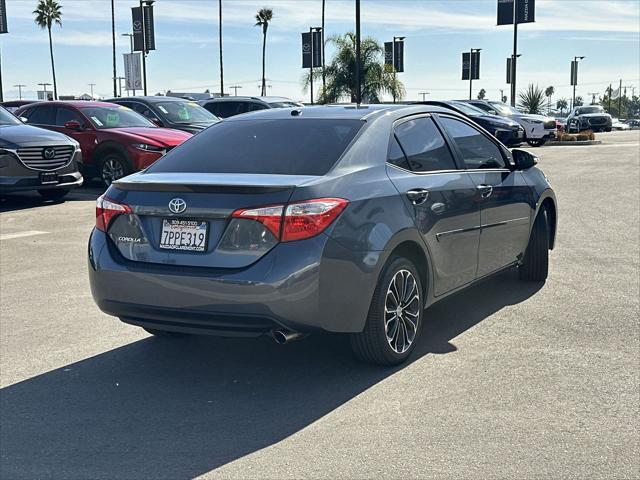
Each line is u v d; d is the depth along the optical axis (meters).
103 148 13.93
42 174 12.08
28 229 10.26
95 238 4.64
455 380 4.53
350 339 4.65
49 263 8.11
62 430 3.95
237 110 21.33
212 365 4.93
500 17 41.22
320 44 43.34
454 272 5.30
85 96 42.75
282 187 4.13
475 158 5.82
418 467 3.43
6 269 7.82
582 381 4.48
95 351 5.25
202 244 4.25
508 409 4.08
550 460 3.48
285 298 4.07
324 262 4.12
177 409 4.21
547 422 3.90
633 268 7.48
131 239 4.48
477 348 5.12
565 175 16.58
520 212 6.26
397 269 4.63
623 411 4.03
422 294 5.03
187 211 4.26
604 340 5.25
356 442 3.71
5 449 3.73
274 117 5.31
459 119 5.87
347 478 3.35
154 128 14.75
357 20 30.00
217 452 3.65
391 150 4.91
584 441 3.68
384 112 5.15
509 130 22.89
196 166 4.78
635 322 5.66
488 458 3.51
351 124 4.95
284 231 4.10
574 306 6.13
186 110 17.11
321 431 3.86
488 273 5.87
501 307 6.14
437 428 3.85
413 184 4.87
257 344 5.33
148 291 4.34
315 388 4.46
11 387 4.58
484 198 5.64
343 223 4.24
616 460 3.48
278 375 4.71
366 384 4.50
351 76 37.09
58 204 12.73
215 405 4.25
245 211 4.14
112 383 4.63
